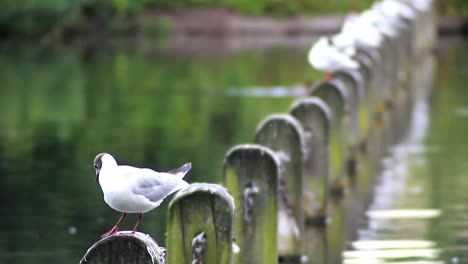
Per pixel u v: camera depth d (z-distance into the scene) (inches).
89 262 255.9
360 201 513.3
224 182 344.2
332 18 2038.6
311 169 463.8
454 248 421.7
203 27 1964.8
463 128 759.7
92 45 1658.5
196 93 1022.4
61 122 830.5
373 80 722.2
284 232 408.2
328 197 468.1
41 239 458.9
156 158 652.7
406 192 534.3
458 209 490.9
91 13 1833.2
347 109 581.3
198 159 647.1
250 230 343.6
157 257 254.4
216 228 265.9
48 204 526.6
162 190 263.3
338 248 425.7
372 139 716.0
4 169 624.1
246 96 992.2
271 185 342.0
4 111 900.6
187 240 267.0
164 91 1043.3
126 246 255.1
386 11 991.0
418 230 451.8
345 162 533.6
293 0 2065.7
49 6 1690.5
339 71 592.4
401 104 909.2
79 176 601.0
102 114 877.2
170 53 1503.4
